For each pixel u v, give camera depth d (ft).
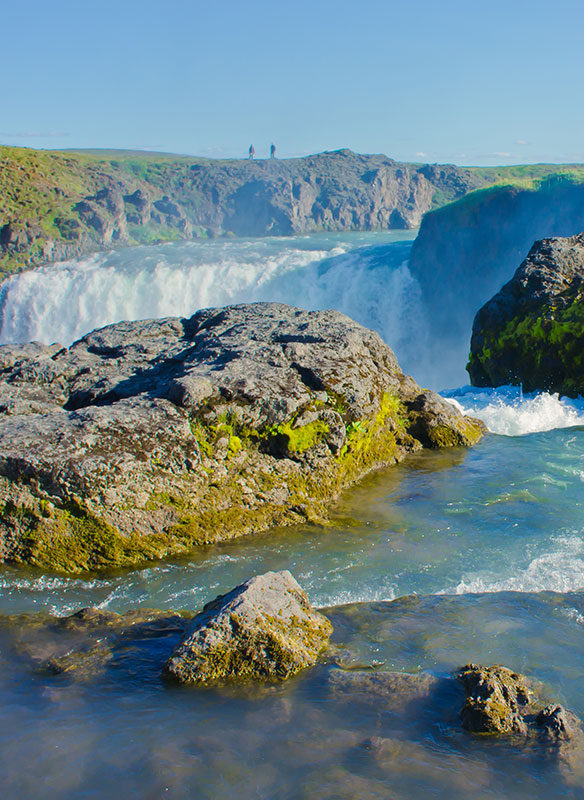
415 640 21.70
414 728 17.26
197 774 15.75
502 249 204.03
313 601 24.86
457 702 18.22
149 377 41.06
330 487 34.99
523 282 58.70
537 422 46.96
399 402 43.68
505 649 20.90
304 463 34.78
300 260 188.03
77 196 362.33
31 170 366.63
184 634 21.04
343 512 33.50
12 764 16.11
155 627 23.06
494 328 59.16
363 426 37.99
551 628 22.07
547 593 24.56
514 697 18.06
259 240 286.46
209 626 20.44
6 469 28.89
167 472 31.22
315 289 181.68
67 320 177.27
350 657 20.81
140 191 396.37
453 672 19.74
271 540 30.78
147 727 17.52
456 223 203.10
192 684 19.54
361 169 469.98
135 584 27.07
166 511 30.60
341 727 17.39
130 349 45.27
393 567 27.45
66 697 18.95
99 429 30.96
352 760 16.12
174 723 17.70
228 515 31.68
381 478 37.70
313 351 39.17
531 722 17.24
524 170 507.71
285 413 34.53
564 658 20.33
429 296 193.26
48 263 314.35
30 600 25.75
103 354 46.24
